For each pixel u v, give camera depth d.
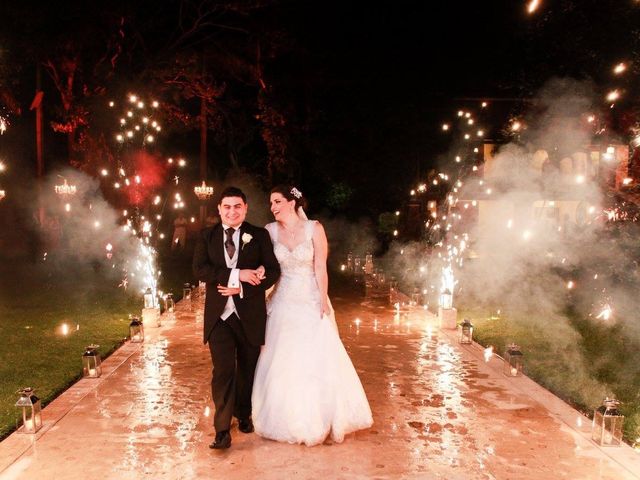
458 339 9.62
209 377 7.44
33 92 25.53
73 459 5.11
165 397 6.68
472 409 6.34
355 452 5.24
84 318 11.34
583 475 4.84
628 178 10.19
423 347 9.10
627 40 10.63
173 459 5.09
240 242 5.31
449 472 4.88
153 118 22.39
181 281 16.88
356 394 5.66
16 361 8.25
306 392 5.37
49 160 28.19
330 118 26.34
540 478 4.79
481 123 19.95
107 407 6.36
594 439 5.50
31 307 12.46
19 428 5.75
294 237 5.59
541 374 7.76
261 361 5.59
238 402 5.62
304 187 30.56
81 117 20.98
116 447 5.34
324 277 5.63
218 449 5.28
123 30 21.11
